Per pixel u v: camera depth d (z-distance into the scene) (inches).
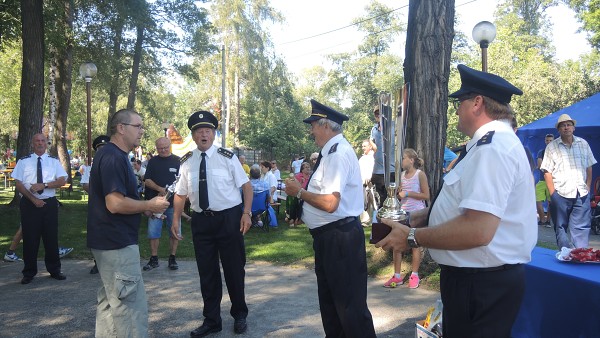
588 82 1039.0
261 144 1427.2
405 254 247.9
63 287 237.1
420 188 219.1
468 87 88.9
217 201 171.6
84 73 503.2
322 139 141.1
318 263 141.5
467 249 80.7
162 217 241.6
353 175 136.9
